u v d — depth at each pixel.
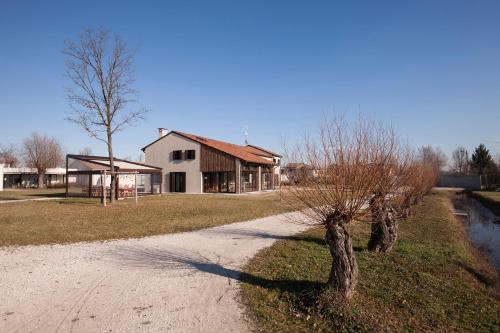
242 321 4.89
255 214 16.03
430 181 20.81
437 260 8.77
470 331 5.21
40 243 9.65
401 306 5.77
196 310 5.23
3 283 6.34
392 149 7.59
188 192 34.47
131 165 30.89
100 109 21.86
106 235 10.80
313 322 4.95
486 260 10.89
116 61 22.23
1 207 19.59
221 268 7.40
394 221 9.23
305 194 5.59
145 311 5.17
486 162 56.34
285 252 8.75
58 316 4.96
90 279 6.61
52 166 55.06
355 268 5.68
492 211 25.14
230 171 32.41
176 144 35.31
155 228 12.09
